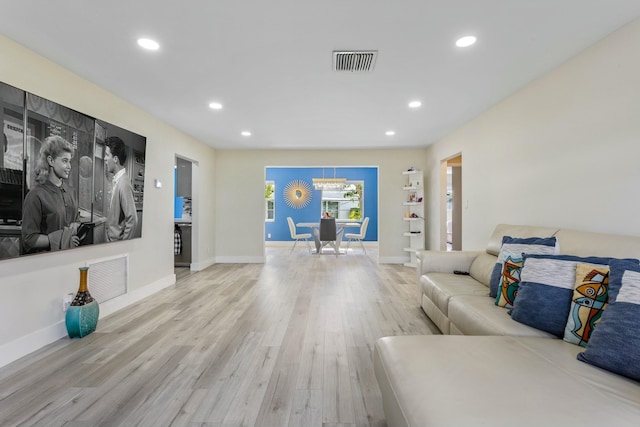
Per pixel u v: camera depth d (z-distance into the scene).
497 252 2.79
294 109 3.51
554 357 1.28
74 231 2.50
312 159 5.96
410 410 0.97
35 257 2.24
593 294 1.43
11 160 1.97
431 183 5.52
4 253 1.95
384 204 5.96
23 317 2.15
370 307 3.26
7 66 2.05
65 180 2.40
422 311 3.13
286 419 1.51
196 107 3.44
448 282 2.70
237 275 4.86
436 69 2.51
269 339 2.45
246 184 6.00
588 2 1.70
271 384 1.82
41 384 1.80
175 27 1.94
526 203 2.83
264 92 3.01
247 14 1.80
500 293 2.04
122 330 2.62
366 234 9.29
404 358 1.27
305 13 1.80
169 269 4.16
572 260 1.63
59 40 2.08
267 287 4.10
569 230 2.09
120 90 2.95
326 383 1.83
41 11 1.77
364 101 3.24
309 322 2.83
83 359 2.11
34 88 2.23
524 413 0.90
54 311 2.39
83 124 2.58
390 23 1.90
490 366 1.19
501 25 1.91
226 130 4.48
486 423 0.86
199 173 5.25
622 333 1.16
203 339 2.45
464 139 4.13
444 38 2.06
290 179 9.43
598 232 2.01
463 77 2.65
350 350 2.27
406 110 3.54
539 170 2.65
